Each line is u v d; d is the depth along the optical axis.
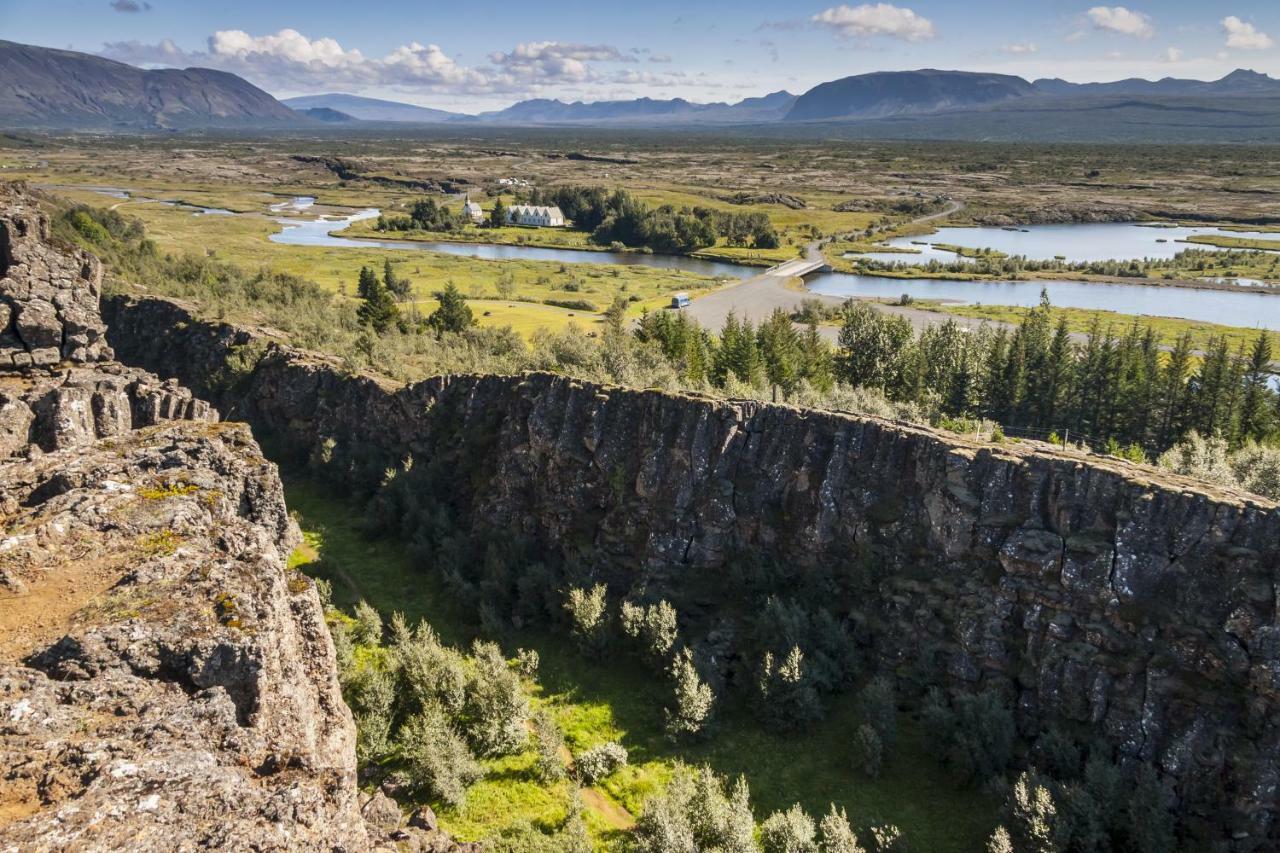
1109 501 49.91
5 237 61.47
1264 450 70.75
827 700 54.22
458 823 44.19
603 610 62.41
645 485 67.38
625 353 102.44
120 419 59.66
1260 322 182.12
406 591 70.56
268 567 31.94
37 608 28.39
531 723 53.69
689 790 45.09
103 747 22.08
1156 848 40.22
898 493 59.38
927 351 120.12
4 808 20.06
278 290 154.25
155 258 164.62
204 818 20.86
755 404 66.50
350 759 33.66
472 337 130.62
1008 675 50.22
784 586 61.47
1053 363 104.44
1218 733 42.38
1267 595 43.12
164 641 26.91
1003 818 43.66
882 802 46.75
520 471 75.44
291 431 98.06
